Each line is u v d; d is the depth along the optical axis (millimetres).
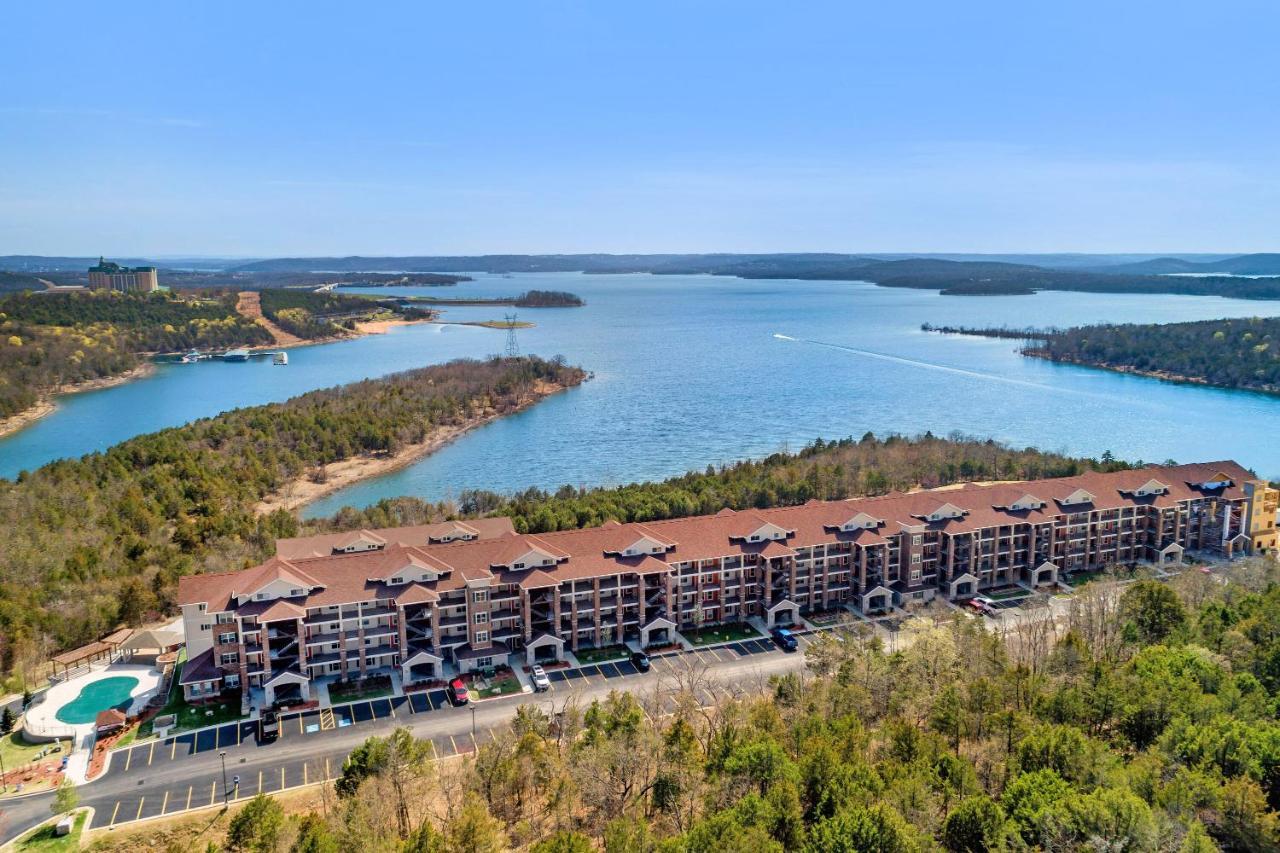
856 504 163250
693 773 91688
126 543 179875
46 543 174750
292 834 83438
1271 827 74312
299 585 127812
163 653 140250
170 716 120500
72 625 144750
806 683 125562
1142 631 132375
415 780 96625
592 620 142500
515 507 198750
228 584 130125
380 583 132625
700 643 144375
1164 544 180500
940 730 102500
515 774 96750
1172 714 97250
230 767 110062
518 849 87500
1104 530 177125
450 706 124562
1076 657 117812
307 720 121125
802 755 93938
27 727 119000
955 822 78062
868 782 84125
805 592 155250
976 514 166750
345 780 94375
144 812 101000
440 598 134625
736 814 78500
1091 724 101875
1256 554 185000
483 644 136250
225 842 89500
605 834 81125
